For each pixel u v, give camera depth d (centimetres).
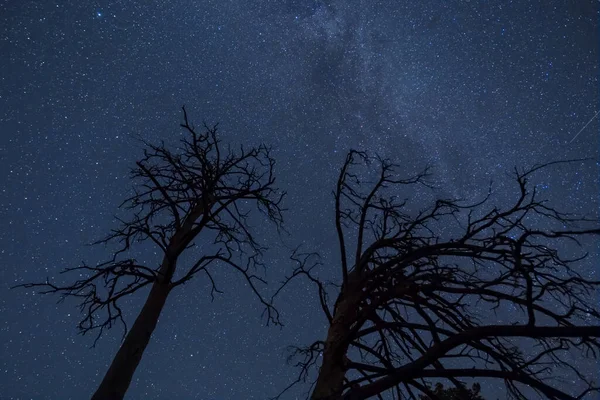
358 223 809
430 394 525
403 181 792
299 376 697
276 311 881
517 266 467
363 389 511
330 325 696
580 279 486
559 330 451
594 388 442
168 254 868
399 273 702
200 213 984
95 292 822
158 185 902
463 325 625
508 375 457
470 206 680
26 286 785
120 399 751
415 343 627
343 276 727
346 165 782
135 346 792
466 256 661
